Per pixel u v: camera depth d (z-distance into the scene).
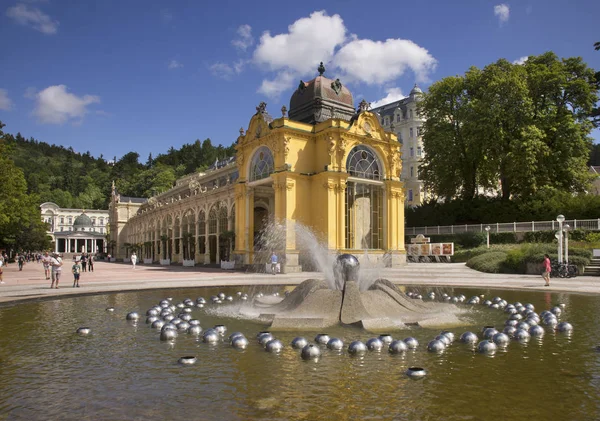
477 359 8.96
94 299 19.53
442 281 27.86
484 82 53.16
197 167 190.62
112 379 7.69
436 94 58.41
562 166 51.09
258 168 47.91
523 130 48.66
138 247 97.75
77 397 6.77
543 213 47.62
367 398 6.64
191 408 6.26
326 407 6.27
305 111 49.53
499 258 37.88
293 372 8.03
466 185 58.59
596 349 9.83
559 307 15.99
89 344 10.48
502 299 17.86
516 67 51.78
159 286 25.20
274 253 43.47
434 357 9.12
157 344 10.46
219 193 58.31
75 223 170.88
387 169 48.69
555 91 51.34
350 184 46.06
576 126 50.78
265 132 45.91
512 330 11.40
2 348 10.09
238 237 49.19
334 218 43.34
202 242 69.62
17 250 94.38
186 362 8.65
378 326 12.12
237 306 17.38
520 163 47.97
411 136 88.31
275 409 6.20
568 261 32.44
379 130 48.03
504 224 49.03
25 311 15.85
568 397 6.70
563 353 9.47
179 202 72.94
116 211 126.12
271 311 14.60
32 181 195.88
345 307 12.94
